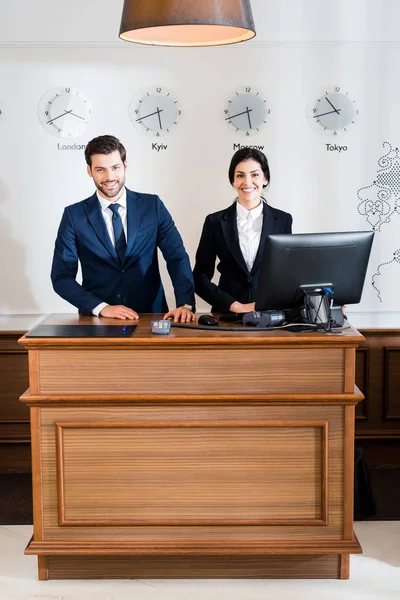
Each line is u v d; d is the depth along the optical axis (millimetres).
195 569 3488
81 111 4906
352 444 3328
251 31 3436
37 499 3354
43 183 4949
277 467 3344
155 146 4945
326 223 5016
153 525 3355
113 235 4223
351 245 3428
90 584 3445
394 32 4895
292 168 4973
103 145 4184
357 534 3971
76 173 4949
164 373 3316
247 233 4383
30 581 3480
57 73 4879
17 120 4902
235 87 4914
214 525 3354
